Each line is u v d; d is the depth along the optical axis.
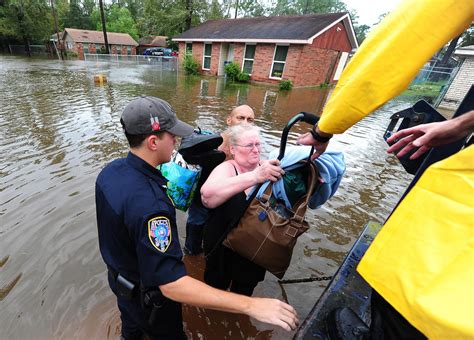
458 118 1.10
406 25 0.77
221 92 12.09
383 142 6.20
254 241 1.32
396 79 0.82
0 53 34.44
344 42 16.94
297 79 15.01
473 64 10.95
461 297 0.62
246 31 17.31
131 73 17.30
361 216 3.33
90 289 2.15
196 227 2.39
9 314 1.92
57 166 4.04
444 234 0.70
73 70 17.28
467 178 0.68
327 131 1.05
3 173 3.78
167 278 1.07
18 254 2.43
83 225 2.82
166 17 26.14
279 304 1.12
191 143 1.80
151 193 1.14
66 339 1.79
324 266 2.55
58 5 44.22
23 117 6.55
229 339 1.88
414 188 0.81
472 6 0.70
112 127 6.03
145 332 1.48
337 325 1.30
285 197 1.37
